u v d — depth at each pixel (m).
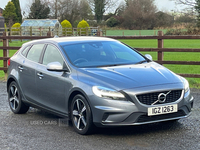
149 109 4.35
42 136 4.84
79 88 4.70
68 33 46.28
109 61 5.39
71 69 5.09
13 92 6.50
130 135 4.71
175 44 33.50
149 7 68.75
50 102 5.45
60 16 78.69
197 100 7.13
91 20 76.56
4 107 6.97
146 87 4.42
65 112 5.11
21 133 5.04
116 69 4.98
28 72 5.97
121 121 4.36
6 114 6.37
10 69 6.58
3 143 4.56
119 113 4.34
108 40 6.09
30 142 4.57
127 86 4.41
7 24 73.62
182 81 4.80
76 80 4.84
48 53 5.77
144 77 4.68
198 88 8.69
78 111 4.82
